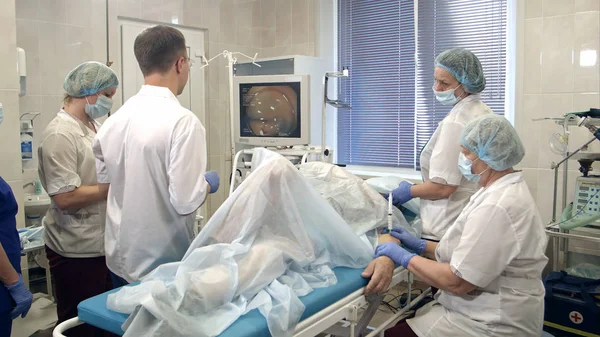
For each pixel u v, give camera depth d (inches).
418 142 154.2
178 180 59.7
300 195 65.0
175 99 64.8
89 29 131.0
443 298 69.2
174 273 55.4
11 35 101.0
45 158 77.5
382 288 66.1
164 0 148.3
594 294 94.4
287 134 124.3
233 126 130.6
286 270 61.2
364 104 165.9
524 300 61.9
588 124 98.9
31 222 116.2
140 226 63.1
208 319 50.4
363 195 80.9
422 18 150.0
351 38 167.0
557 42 119.0
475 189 80.0
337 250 68.8
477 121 64.5
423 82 151.4
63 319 85.5
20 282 63.5
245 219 60.2
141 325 47.9
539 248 61.8
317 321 57.0
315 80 156.3
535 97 123.0
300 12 168.6
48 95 122.4
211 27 162.9
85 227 82.7
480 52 139.9
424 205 86.3
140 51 64.2
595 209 99.2
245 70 163.0
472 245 60.6
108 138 65.2
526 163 125.1
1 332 62.9
